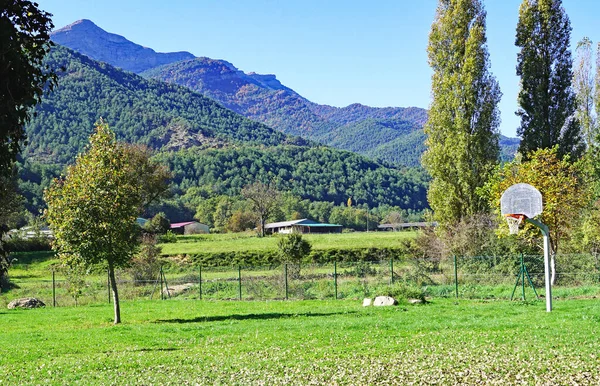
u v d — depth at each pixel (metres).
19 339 23.31
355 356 16.23
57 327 28.19
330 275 48.19
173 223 173.38
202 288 46.84
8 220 68.19
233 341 20.61
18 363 17.62
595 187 52.34
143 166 85.81
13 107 9.74
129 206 28.80
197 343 20.61
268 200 132.12
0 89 9.74
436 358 15.26
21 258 80.56
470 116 51.25
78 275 29.06
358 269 49.22
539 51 50.94
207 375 14.45
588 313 23.78
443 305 30.84
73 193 28.00
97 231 27.94
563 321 21.44
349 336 20.25
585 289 34.78
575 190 40.75
